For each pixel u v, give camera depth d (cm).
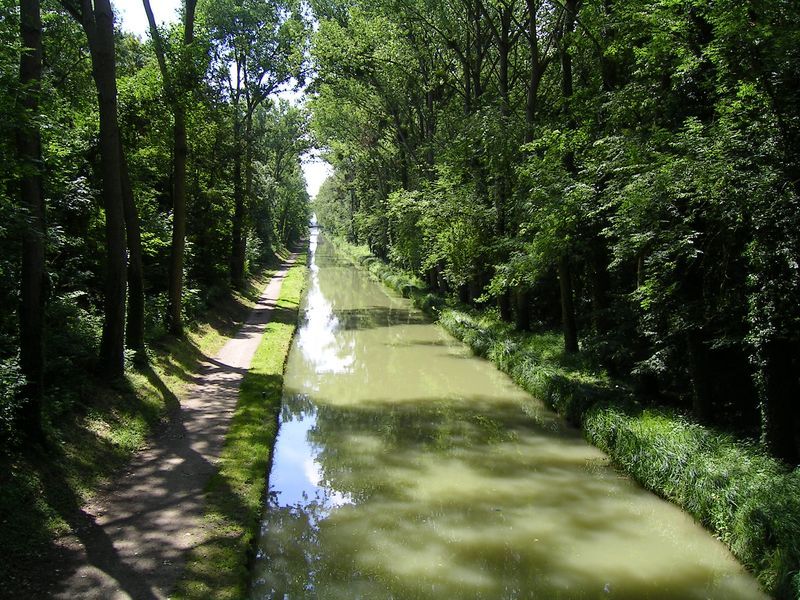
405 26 2473
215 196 2623
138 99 1633
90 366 1188
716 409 1212
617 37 1388
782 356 912
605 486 1023
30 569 638
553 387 1484
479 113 1984
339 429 1340
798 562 670
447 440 1263
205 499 854
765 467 864
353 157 4325
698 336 1115
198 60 1630
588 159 1385
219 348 1970
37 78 862
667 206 960
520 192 1766
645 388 1377
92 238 1584
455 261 2297
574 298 2111
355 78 2817
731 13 842
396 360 2050
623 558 794
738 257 1009
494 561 781
